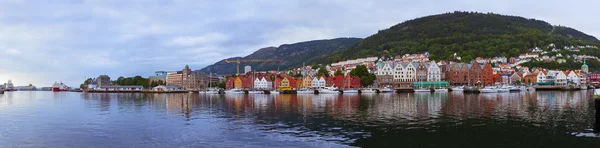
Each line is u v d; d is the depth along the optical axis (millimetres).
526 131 52562
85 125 62250
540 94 157250
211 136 51281
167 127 59312
